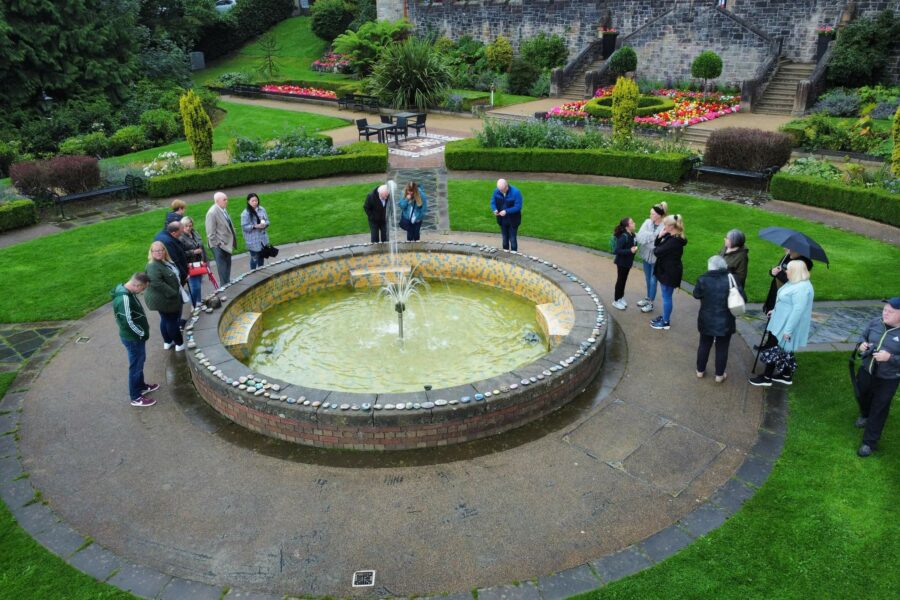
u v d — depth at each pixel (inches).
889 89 880.9
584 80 1190.9
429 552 206.4
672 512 222.4
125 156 932.0
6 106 1093.1
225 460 254.8
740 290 314.2
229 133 1015.6
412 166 765.9
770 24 1053.8
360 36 1443.2
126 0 1291.8
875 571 194.7
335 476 243.6
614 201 611.2
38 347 354.3
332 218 577.3
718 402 289.4
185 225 377.7
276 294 399.5
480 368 322.0
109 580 197.3
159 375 322.0
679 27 1111.0
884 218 530.0
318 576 197.8
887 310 236.5
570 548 207.2
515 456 253.6
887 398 238.2
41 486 241.9
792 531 211.3
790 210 573.0
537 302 398.9
